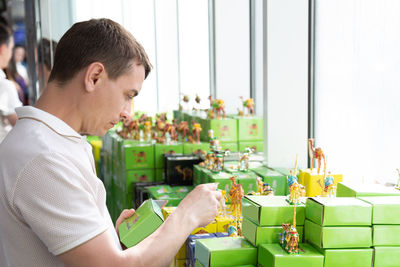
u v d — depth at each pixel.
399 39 2.22
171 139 3.93
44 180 0.82
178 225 0.96
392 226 1.61
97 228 0.85
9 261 0.88
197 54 5.52
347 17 2.66
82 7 6.60
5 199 0.84
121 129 4.96
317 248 1.65
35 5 4.11
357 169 2.60
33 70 4.11
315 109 3.05
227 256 1.72
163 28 6.84
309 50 3.03
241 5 4.56
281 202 1.80
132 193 3.75
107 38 0.90
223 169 2.96
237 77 4.62
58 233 0.81
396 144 2.27
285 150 3.00
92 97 0.92
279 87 2.96
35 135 0.86
